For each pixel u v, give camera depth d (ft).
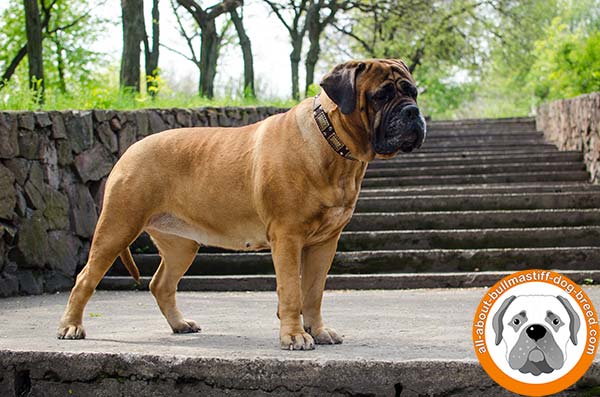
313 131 14.05
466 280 26.11
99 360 13.08
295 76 75.31
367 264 27.94
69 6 75.20
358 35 115.03
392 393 12.30
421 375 12.27
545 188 36.63
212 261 27.96
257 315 19.81
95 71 82.43
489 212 31.37
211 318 19.17
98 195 28.14
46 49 76.59
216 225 15.16
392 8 93.20
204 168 15.12
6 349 13.55
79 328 15.46
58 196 26.25
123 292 26.09
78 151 27.14
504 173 42.63
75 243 26.91
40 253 25.29
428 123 71.36
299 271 14.10
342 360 12.41
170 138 15.72
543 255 27.71
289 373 12.45
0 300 23.21
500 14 105.29
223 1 55.31
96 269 15.43
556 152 44.91
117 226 15.38
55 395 13.28
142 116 30.48
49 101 33.40
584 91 71.46
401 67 13.96
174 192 15.47
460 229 31.24
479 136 59.62
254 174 14.47
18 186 24.75
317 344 14.48
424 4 94.48
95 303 22.68
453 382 12.23
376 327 17.07
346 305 21.58
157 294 16.48
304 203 13.94
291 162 13.99
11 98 29.94
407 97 13.61
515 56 108.17
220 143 15.23
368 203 34.40
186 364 12.76
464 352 13.35
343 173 14.11
